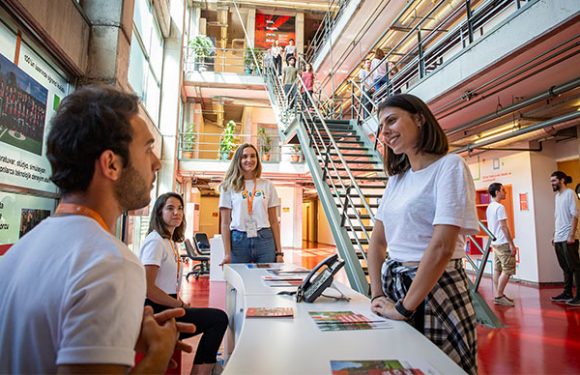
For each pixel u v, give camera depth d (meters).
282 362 0.72
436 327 1.03
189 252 7.13
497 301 4.50
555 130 5.06
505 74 3.52
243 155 2.49
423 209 1.11
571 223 4.56
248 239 2.45
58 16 2.46
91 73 3.08
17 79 2.15
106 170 0.62
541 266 5.89
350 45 8.57
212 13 12.58
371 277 1.27
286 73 8.11
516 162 6.35
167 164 7.77
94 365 0.46
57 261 0.53
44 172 2.55
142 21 5.88
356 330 0.93
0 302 0.53
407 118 1.17
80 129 0.61
